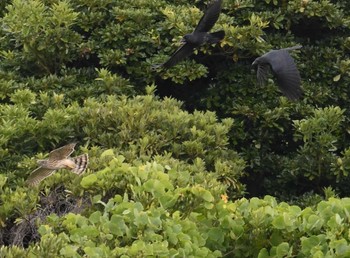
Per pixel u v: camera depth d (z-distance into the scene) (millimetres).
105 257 7156
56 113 9930
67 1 11797
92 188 8258
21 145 9891
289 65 8336
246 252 8062
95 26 11805
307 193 11164
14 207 8320
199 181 8773
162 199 7953
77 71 11586
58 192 8492
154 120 10141
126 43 11680
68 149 7223
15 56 11641
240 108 11594
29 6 11320
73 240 7406
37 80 11258
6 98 11062
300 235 7969
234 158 10461
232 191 10289
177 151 9984
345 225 7840
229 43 11461
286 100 11562
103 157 8859
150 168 8258
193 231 7742
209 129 10352
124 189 8211
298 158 11250
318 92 11758
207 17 8977
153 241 7473
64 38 11414
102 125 10031
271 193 11617
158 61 11484
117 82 11250
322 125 10875
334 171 10953
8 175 9211
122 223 7551
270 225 8008
